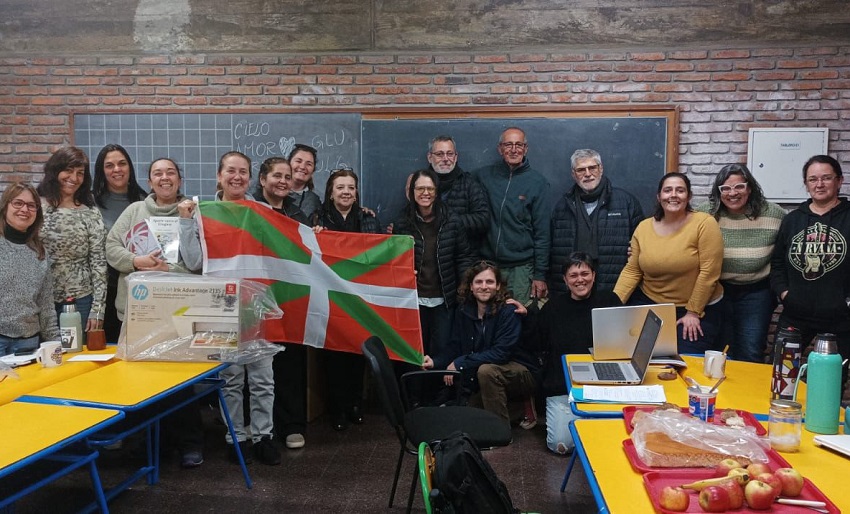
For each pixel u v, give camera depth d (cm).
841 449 183
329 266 358
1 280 301
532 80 464
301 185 419
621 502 156
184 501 303
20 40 497
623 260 417
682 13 452
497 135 466
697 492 157
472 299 391
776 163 449
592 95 462
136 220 353
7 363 274
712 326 365
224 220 341
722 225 373
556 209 432
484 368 372
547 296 443
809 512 149
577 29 459
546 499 308
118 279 370
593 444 192
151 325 284
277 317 309
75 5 491
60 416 215
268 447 348
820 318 343
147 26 488
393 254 361
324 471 338
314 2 474
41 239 320
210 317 283
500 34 464
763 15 447
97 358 288
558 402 358
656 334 253
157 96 490
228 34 482
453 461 174
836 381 200
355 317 361
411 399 421
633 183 460
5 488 202
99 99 495
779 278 360
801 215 351
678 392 248
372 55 473
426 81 471
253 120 484
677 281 361
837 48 443
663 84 457
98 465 347
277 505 300
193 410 341
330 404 406
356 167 478
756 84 450
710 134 456
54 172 348
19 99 500
